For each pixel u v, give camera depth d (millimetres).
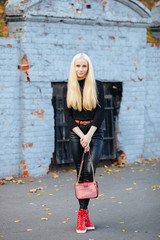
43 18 7594
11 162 7664
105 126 8789
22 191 6770
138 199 6301
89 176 4836
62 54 7949
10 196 6473
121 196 6477
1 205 5996
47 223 5203
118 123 8852
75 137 4918
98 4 8281
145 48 9039
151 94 9383
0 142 7523
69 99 4824
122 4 8594
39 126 7793
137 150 9133
